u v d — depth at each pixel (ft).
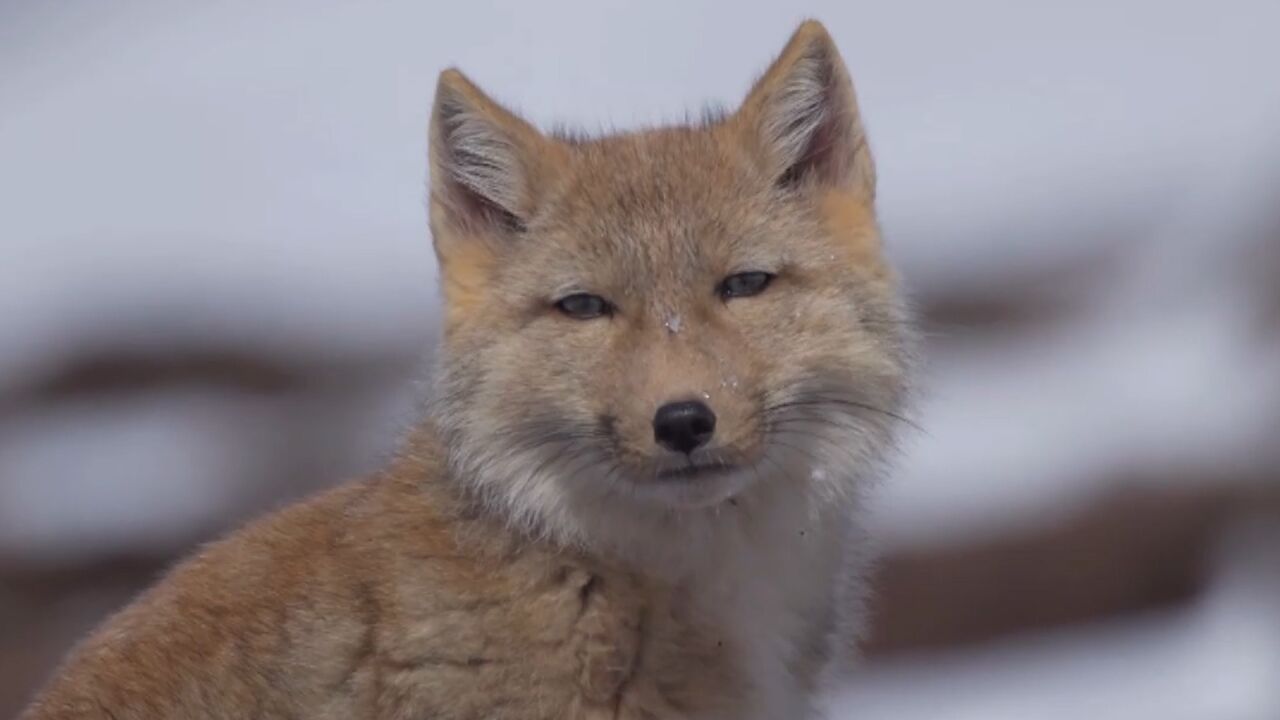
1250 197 79.00
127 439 67.15
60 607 58.95
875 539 41.83
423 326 75.82
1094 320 71.87
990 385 66.13
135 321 75.61
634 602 28.89
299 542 29.55
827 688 31.40
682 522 29.04
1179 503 56.85
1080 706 50.34
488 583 28.45
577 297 29.66
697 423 27.94
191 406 69.46
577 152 30.96
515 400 29.35
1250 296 70.33
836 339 29.78
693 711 29.32
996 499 57.77
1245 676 50.98
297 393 70.18
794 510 29.89
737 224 29.81
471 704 28.37
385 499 29.43
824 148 31.12
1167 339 68.23
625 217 29.78
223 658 28.55
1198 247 76.07
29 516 62.44
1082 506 57.11
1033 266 76.64
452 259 30.58
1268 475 57.41
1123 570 56.03
